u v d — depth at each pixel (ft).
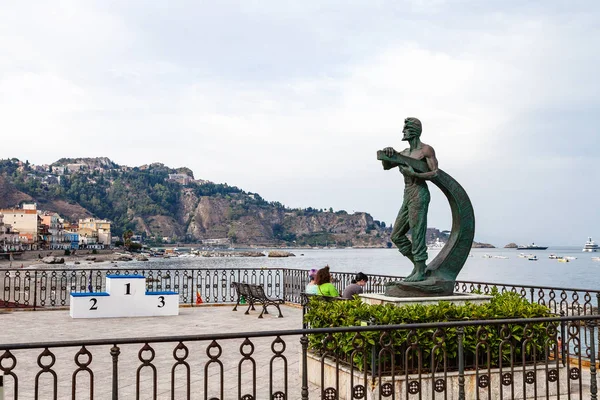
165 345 32.76
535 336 22.88
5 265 308.19
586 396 22.70
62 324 41.09
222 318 45.57
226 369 26.99
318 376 24.08
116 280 45.68
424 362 21.72
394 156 25.50
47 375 25.36
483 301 26.32
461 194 27.58
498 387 21.81
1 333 36.81
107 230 647.97
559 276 228.63
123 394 22.49
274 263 365.61
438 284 26.40
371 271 227.61
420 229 26.63
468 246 27.73
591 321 19.74
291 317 46.50
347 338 21.72
